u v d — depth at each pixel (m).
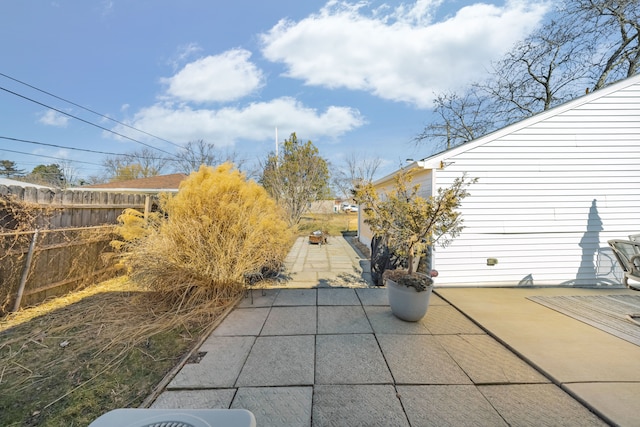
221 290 3.92
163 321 3.25
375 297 4.20
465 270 4.76
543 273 4.78
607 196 4.74
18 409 1.87
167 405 1.90
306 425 1.73
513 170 4.72
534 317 3.36
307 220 18.19
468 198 4.72
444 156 4.66
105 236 4.95
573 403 1.91
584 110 4.70
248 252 4.14
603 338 2.80
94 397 1.99
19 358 2.48
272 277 5.30
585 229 4.77
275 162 14.44
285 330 3.06
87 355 2.55
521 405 1.90
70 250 4.27
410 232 3.41
